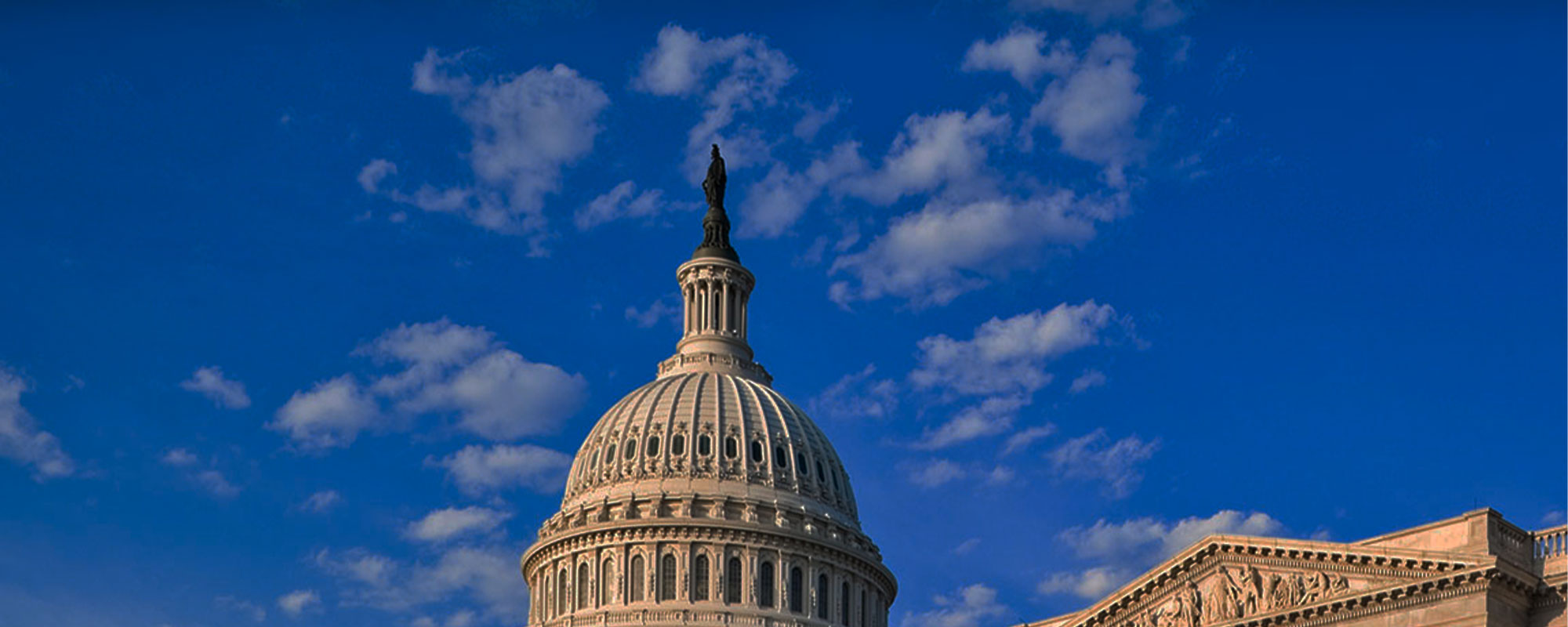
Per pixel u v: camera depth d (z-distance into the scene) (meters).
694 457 197.50
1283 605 96.00
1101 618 105.50
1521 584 89.44
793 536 194.25
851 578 199.25
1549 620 89.75
